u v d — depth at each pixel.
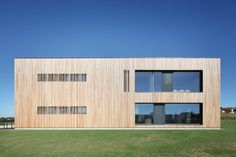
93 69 29.75
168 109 29.67
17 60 29.97
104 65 29.73
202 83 29.45
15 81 29.83
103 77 29.69
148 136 22.08
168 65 29.42
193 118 29.64
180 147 16.58
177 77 29.92
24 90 29.80
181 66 29.42
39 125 29.50
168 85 29.81
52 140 19.83
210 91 29.34
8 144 18.03
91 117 29.44
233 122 43.72
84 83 29.69
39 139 20.39
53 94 29.69
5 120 39.91
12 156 14.09
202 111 29.28
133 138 20.89
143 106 29.70
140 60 29.58
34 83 29.81
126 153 14.75
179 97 29.38
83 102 29.56
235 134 23.36
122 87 29.53
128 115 29.34
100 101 29.52
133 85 29.44
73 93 29.64
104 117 29.41
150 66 29.45
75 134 23.56
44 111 29.62
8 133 24.83
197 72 29.98
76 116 29.50
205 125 29.16
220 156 14.02
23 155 14.33
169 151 15.30
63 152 15.09
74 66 29.81
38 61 29.92
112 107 29.44
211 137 21.30
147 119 29.56
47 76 29.83
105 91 29.59
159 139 20.28
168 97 29.38
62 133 24.39
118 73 29.64
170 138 20.84
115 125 29.31
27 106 29.64
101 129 28.27
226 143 18.12
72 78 29.77
